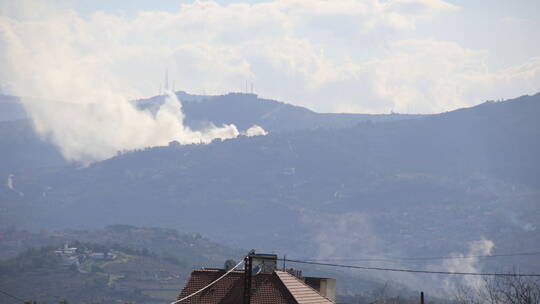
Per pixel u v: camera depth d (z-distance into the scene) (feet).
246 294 630.74
